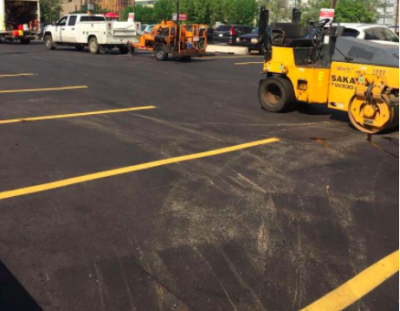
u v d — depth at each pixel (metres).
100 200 5.14
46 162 6.31
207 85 13.91
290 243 4.35
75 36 24.72
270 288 3.64
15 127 8.07
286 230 4.60
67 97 11.05
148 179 5.80
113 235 4.38
